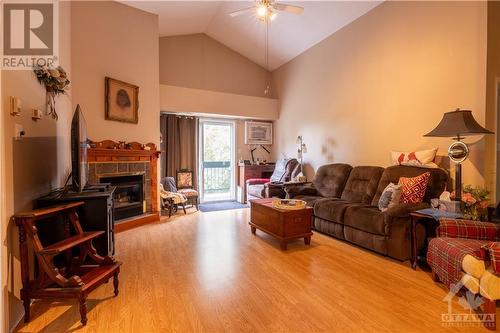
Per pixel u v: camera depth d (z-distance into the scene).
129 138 4.24
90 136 3.74
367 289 2.18
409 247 2.67
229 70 6.32
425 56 3.37
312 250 3.10
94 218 2.34
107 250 2.36
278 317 1.80
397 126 3.73
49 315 1.82
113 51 4.03
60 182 2.96
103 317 1.80
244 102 6.15
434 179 2.98
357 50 4.33
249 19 5.07
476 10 2.87
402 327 1.70
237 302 1.98
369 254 2.97
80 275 2.10
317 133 5.30
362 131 4.29
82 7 3.67
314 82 5.34
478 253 1.81
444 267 2.07
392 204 2.88
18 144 1.90
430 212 2.53
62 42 3.16
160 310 1.88
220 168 6.67
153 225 4.24
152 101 4.58
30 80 2.16
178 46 5.73
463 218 2.38
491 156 2.90
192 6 4.61
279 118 6.55
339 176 4.23
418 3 3.42
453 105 3.09
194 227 4.12
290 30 5.08
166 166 5.72
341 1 4.04
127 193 4.28
